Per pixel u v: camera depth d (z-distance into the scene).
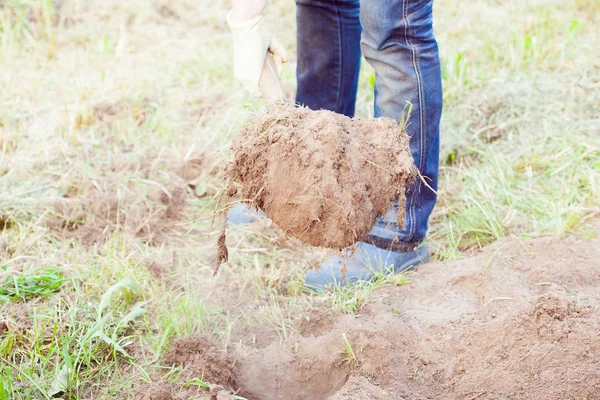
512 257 2.46
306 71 2.69
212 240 2.71
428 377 1.96
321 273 2.42
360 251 2.42
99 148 3.25
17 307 2.27
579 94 3.48
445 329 2.10
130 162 3.12
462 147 3.22
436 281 2.38
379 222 2.36
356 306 2.28
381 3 2.04
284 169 1.75
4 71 3.90
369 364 1.98
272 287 2.45
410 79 2.14
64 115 3.47
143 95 3.67
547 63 3.81
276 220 1.81
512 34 4.07
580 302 2.14
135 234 2.72
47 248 2.61
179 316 2.20
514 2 4.71
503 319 2.03
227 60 4.03
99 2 4.73
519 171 3.05
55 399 1.90
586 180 2.88
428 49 2.15
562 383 1.81
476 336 2.04
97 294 2.32
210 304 2.32
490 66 3.87
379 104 2.23
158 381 1.94
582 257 2.42
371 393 1.86
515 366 1.90
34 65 4.00
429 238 2.66
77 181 2.99
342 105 2.76
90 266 2.46
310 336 2.19
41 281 2.38
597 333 1.91
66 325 2.17
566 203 2.73
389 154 1.81
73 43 4.29
